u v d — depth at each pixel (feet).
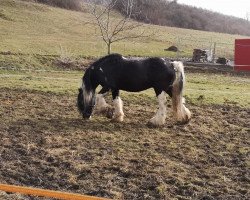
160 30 160.04
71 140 31.63
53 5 172.14
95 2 96.48
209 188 23.97
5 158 27.25
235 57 95.35
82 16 156.15
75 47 102.27
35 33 117.80
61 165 26.45
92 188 23.24
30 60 81.25
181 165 27.48
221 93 53.72
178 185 24.09
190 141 32.94
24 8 145.79
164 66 35.24
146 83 36.06
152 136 33.71
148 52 111.34
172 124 37.45
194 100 47.80
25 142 30.60
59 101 45.27
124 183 24.09
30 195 21.79
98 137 32.68
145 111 42.52
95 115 39.11
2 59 78.33
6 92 48.57
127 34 132.57
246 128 37.88
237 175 26.21
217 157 29.45
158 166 26.94
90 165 26.50
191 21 225.15
